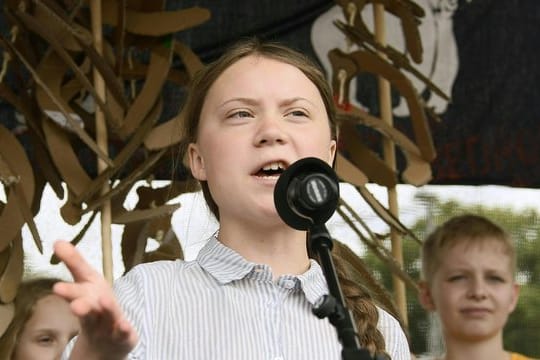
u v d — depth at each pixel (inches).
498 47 426.3
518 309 502.9
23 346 316.8
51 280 331.3
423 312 460.8
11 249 304.0
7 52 320.5
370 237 343.9
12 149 309.4
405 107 414.9
